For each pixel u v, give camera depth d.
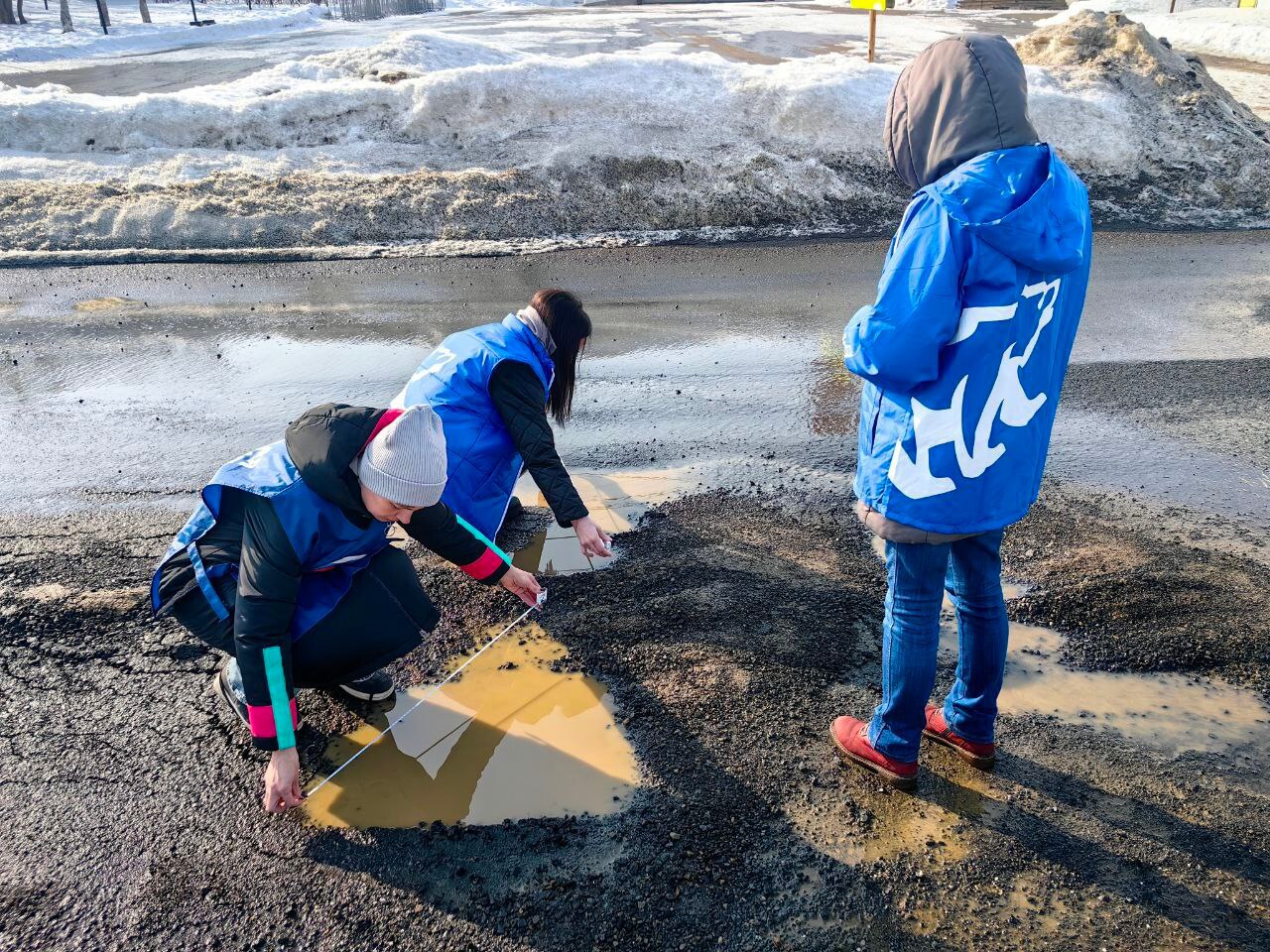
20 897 2.19
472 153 9.39
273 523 2.19
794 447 4.48
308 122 9.83
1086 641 3.11
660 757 2.62
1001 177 1.91
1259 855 2.31
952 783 2.53
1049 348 2.08
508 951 2.07
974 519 2.11
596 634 3.13
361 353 5.59
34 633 3.11
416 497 2.12
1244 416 4.82
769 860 2.29
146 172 8.94
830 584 3.41
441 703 2.83
